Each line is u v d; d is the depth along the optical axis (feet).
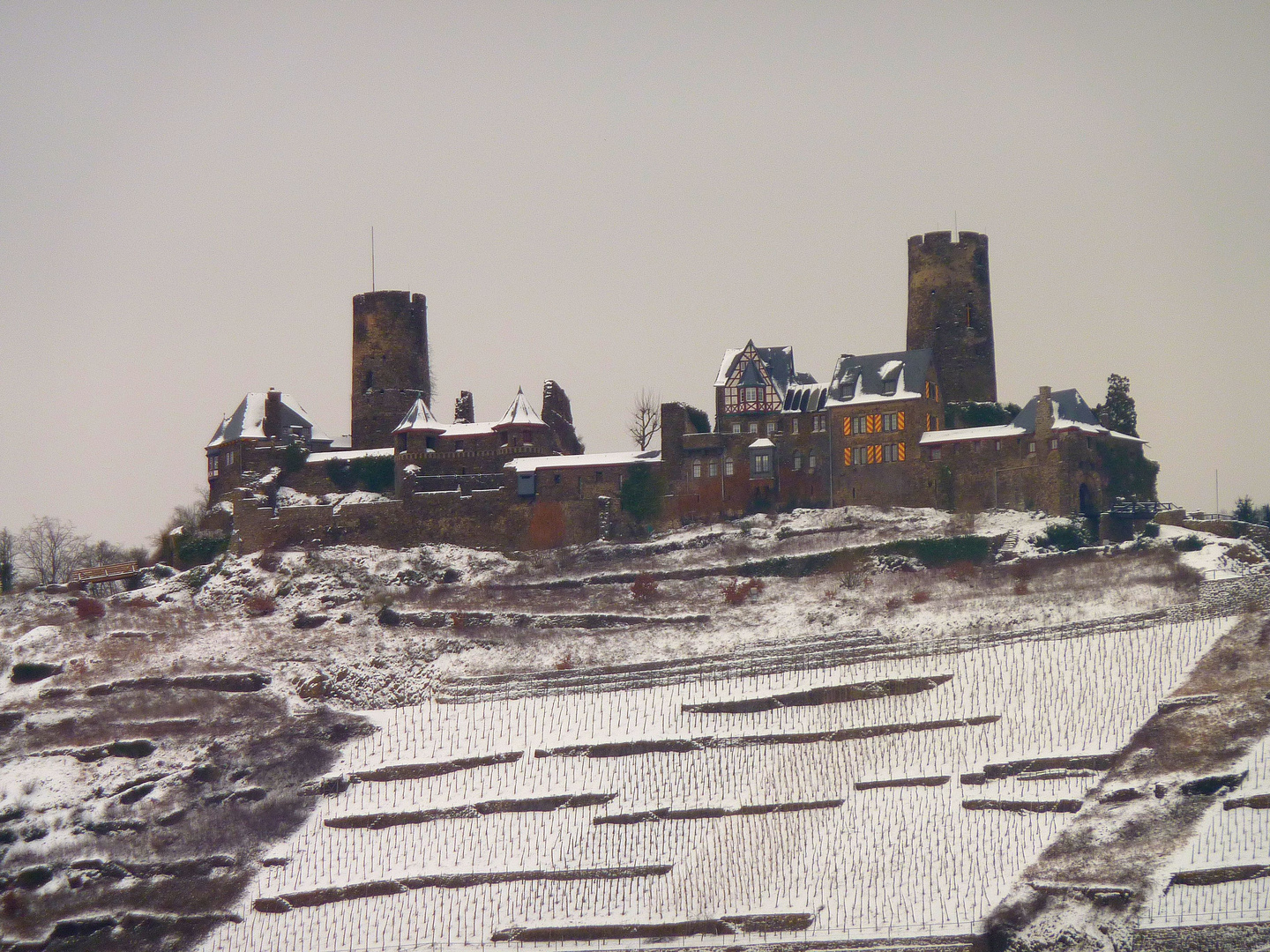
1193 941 619.67
